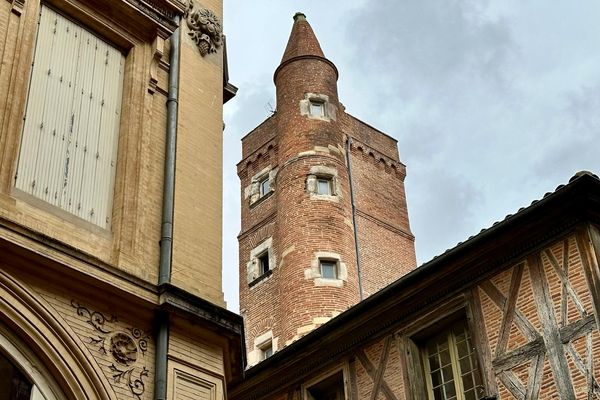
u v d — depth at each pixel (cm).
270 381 1505
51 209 729
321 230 2309
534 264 1175
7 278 639
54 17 833
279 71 2800
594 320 1064
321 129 2567
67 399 640
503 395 1127
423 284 1293
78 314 678
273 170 2811
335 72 2814
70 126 789
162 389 694
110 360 680
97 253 739
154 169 841
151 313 733
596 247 1102
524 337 1138
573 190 1116
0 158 699
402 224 2772
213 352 764
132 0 898
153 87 892
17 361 626
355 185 2689
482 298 1223
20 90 746
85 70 837
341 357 1399
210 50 1004
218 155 924
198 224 840
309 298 2159
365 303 1350
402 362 1289
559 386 1066
